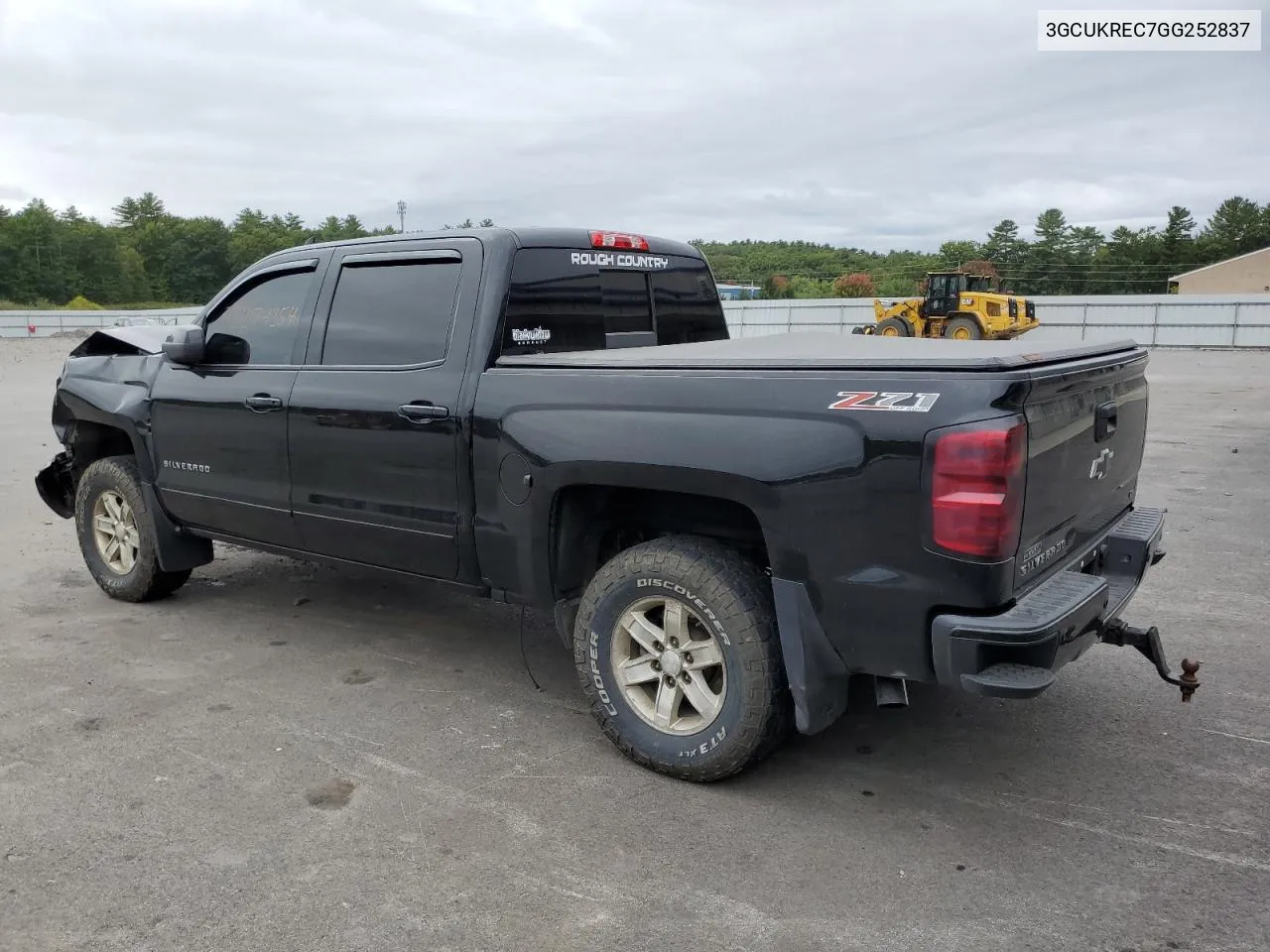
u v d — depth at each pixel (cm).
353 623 527
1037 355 302
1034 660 281
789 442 304
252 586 596
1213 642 482
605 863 296
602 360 354
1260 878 287
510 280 395
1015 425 275
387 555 427
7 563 647
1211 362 2581
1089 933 262
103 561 565
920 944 257
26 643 492
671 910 272
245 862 295
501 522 378
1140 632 327
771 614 325
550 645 495
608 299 445
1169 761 362
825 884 285
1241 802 332
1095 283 8869
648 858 299
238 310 486
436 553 406
